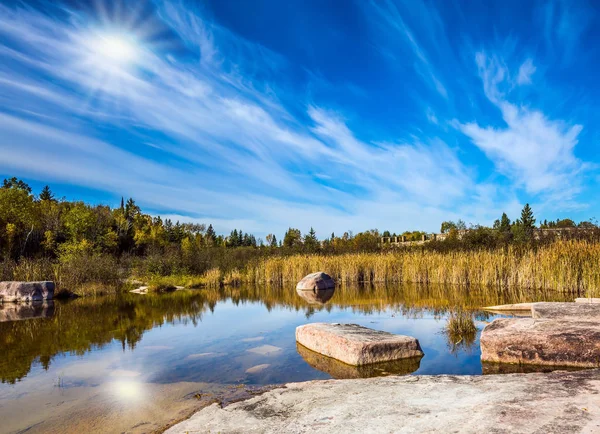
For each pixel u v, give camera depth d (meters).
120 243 41.66
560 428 2.48
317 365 5.51
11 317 10.80
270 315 10.18
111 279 18.83
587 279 12.41
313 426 2.99
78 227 33.50
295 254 27.19
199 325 8.91
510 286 15.25
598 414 2.67
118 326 9.01
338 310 10.68
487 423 2.66
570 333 5.19
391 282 19.36
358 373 5.05
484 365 5.27
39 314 11.26
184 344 7.01
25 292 14.45
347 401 3.52
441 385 3.78
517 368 5.09
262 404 3.70
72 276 17.42
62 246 26.09
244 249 32.94
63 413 3.94
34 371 5.53
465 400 3.22
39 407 4.13
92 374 5.30
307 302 12.69
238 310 11.21
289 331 8.05
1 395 4.55
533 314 6.94
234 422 3.27
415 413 3.02
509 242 21.94
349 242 35.72
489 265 16.14
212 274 20.16
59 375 5.29
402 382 4.03
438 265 18.17
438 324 8.24
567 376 3.72
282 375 5.07
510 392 3.31
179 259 23.95
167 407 4.02
